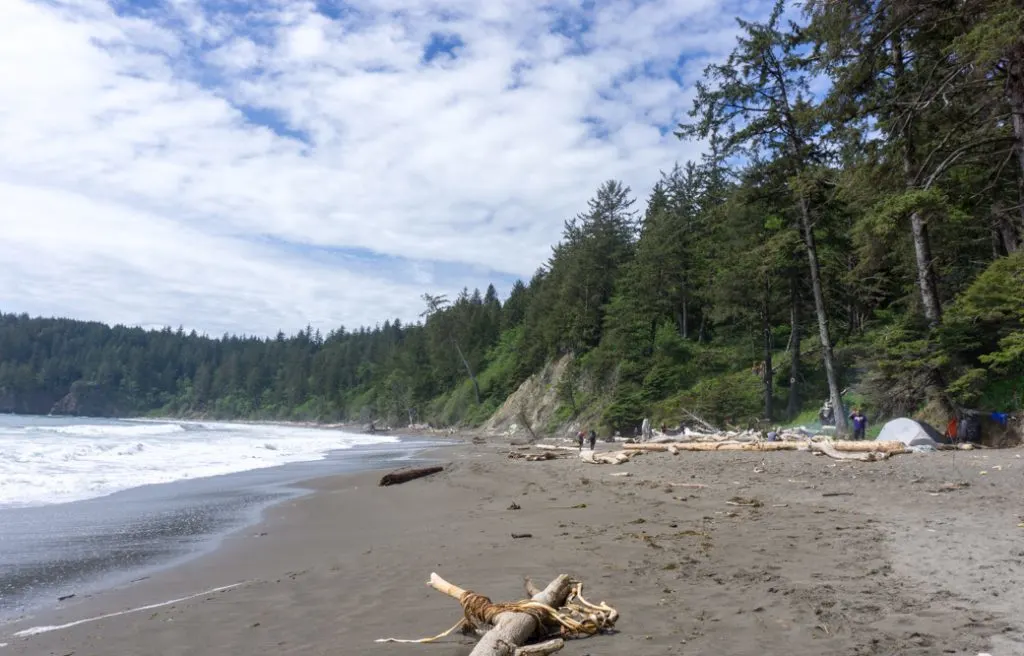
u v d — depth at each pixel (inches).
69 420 4591.5
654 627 171.3
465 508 490.6
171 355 7849.4
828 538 282.7
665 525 343.0
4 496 575.5
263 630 196.5
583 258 2425.0
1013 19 564.4
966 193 845.2
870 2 714.2
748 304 1456.7
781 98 928.9
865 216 817.5
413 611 206.7
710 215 1167.0
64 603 252.4
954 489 402.9
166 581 286.7
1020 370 754.8
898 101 764.6
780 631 162.9
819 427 1101.1
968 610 171.5
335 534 403.9
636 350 1935.3
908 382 831.1
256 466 979.9
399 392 4111.7
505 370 3174.2
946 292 1042.7
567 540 313.6
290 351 7007.9
